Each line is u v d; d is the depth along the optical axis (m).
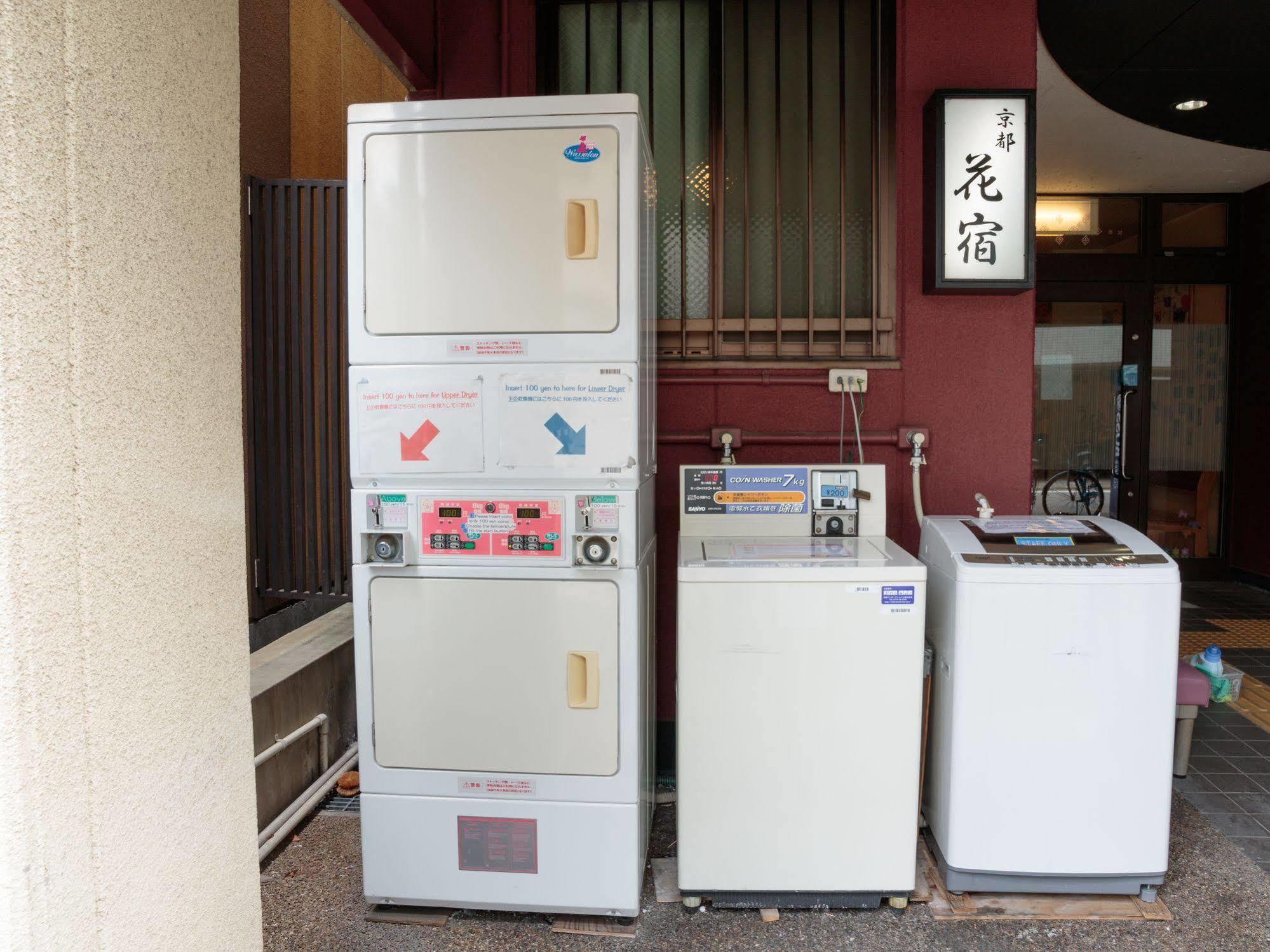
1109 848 2.06
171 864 1.02
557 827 2.01
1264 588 5.56
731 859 2.07
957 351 2.76
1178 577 2.00
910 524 2.80
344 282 2.86
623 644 1.97
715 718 2.04
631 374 1.94
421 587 2.00
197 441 1.06
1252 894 2.13
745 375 2.81
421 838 2.04
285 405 2.81
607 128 1.92
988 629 2.04
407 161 1.97
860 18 2.82
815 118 2.86
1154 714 2.02
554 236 1.94
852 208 2.88
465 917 2.08
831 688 2.02
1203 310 5.76
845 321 2.79
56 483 0.84
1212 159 4.89
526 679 1.99
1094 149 4.74
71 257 0.86
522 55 2.81
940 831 2.20
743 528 2.45
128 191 0.94
